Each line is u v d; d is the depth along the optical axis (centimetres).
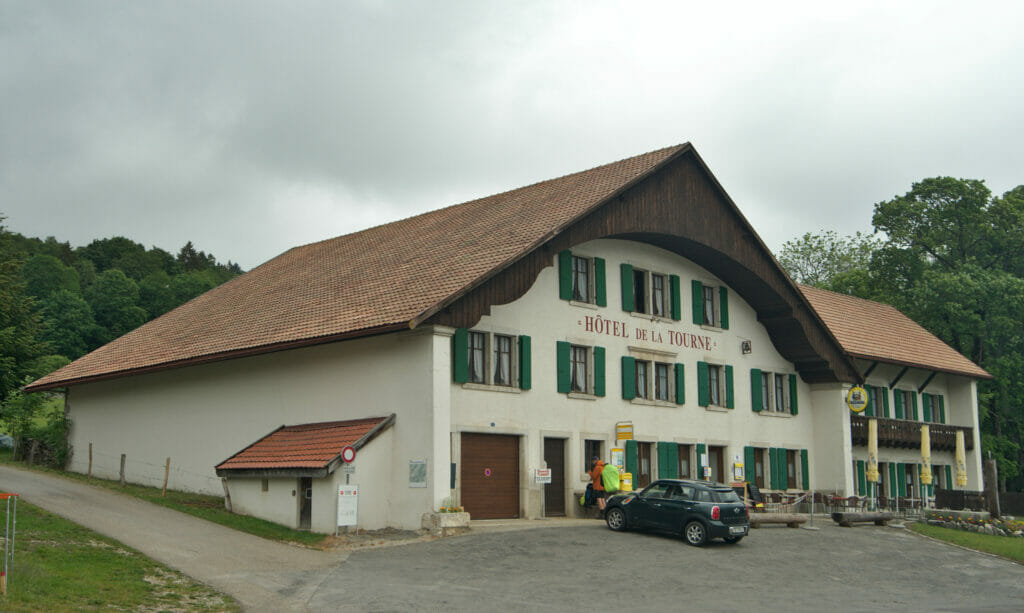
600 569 1789
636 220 2770
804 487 3559
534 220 2659
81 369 3516
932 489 4231
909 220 5544
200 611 1312
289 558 1800
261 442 2516
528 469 2570
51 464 3625
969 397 4431
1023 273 5403
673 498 2206
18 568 1369
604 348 2870
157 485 3036
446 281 2345
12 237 3734
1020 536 2919
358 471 2188
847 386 3644
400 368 2288
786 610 1506
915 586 1883
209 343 2892
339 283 2892
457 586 1566
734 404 3319
